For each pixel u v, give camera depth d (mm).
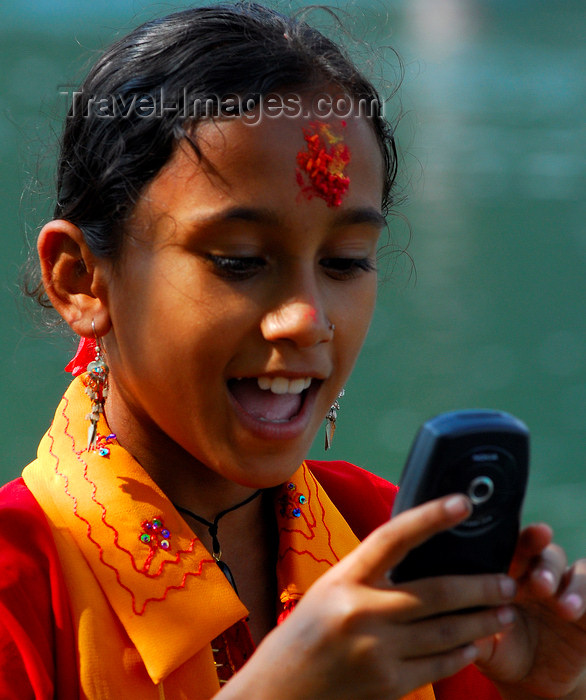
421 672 4594
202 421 5605
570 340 32375
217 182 5391
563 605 4996
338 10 8117
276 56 5605
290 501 6438
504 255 40688
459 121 64938
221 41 5703
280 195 5406
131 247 5656
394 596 4457
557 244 42344
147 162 5555
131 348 5738
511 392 28375
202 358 5480
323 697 4508
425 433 4551
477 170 53562
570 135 62719
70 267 6035
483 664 5441
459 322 33969
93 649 5516
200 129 5430
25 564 5590
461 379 29219
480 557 4715
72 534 5801
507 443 4570
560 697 5621
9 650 5383
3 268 30875
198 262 5438
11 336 28016
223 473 5676
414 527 4316
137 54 5816
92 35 82938
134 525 5836
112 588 5664
